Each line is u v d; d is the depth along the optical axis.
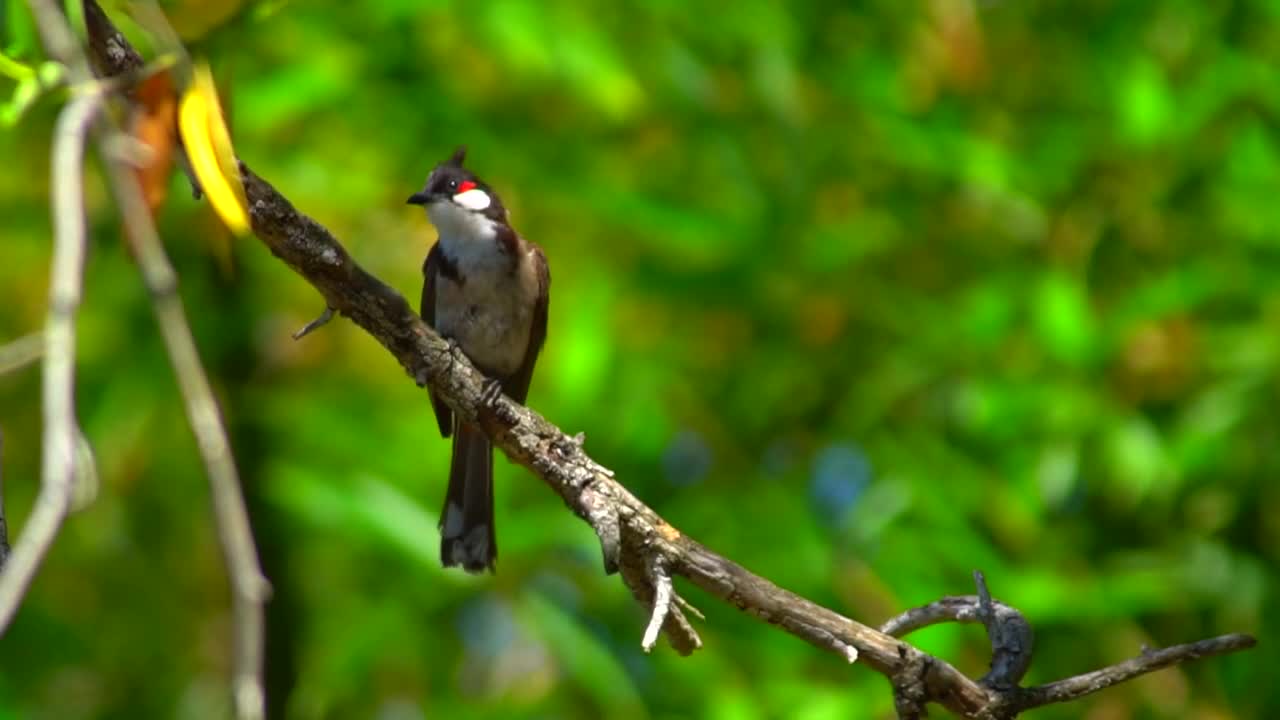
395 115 10.91
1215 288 10.23
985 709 6.00
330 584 11.36
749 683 10.17
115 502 11.07
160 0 4.77
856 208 11.20
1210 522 10.55
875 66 11.02
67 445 3.01
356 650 10.56
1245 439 10.44
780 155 11.27
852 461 11.25
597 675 9.99
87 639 11.02
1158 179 10.73
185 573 11.24
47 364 3.06
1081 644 10.45
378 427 10.83
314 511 10.02
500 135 10.92
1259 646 10.33
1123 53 10.88
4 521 5.36
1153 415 10.59
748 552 10.48
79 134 3.29
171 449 11.09
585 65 10.16
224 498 3.09
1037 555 10.48
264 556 10.67
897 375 10.80
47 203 10.65
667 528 6.05
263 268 10.95
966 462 10.58
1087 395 10.30
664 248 11.06
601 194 10.56
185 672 11.16
